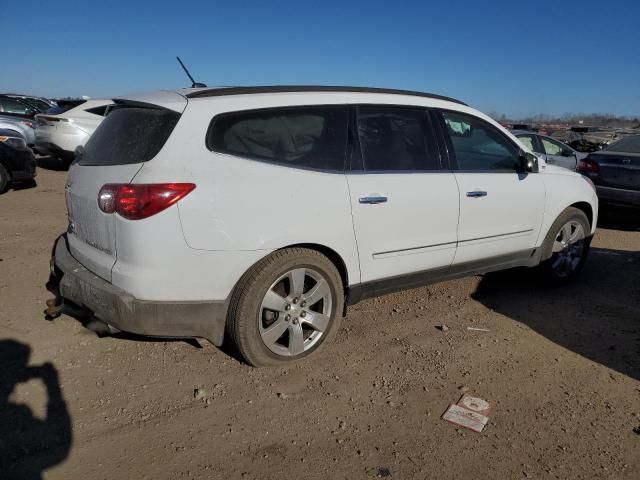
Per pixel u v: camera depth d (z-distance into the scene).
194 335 3.18
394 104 3.95
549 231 4.96
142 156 3.05
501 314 4.56
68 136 11.94
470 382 3.43
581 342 4.07
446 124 4.23
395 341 3.97
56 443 2.70
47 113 12.37
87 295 3.18
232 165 3.14
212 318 3.19
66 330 3.88
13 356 3.49
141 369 3.41
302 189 3.34
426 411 3.11
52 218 7.41
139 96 3.44
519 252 4.75
